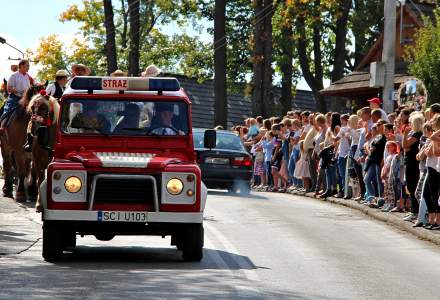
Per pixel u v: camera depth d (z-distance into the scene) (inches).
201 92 4190.5
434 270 847.7
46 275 746.2
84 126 902.4
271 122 1887.3
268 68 2960.1
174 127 906.1
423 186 1127.0
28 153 1316.4
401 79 2514.8
